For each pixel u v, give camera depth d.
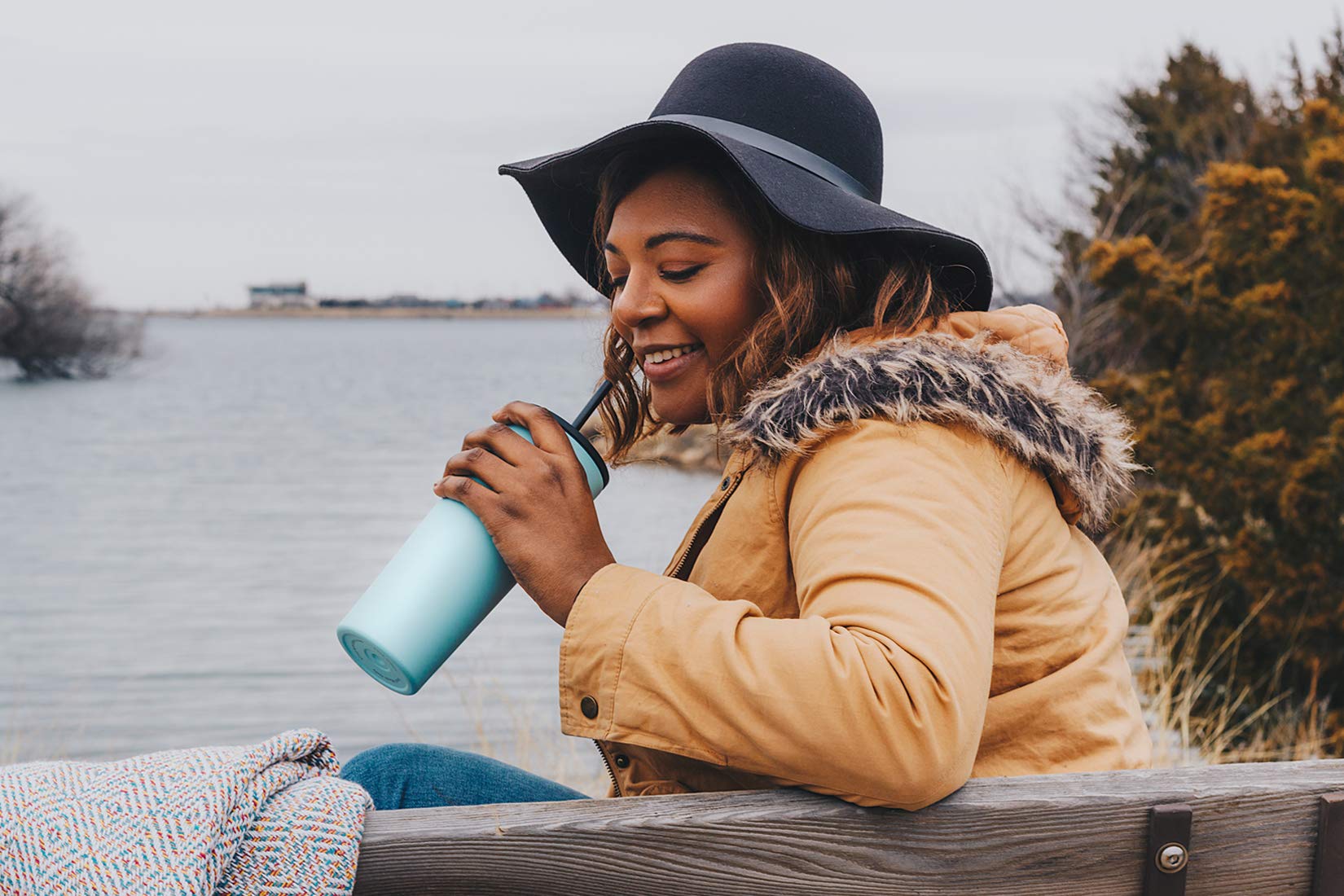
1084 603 1.35
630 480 16.36
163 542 14.95
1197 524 6.54
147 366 72.81
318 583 12.14
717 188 1.42
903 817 1.13
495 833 1.11
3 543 14.88
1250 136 12.30
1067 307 11.52
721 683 1.12
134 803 1.05
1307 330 6.37
